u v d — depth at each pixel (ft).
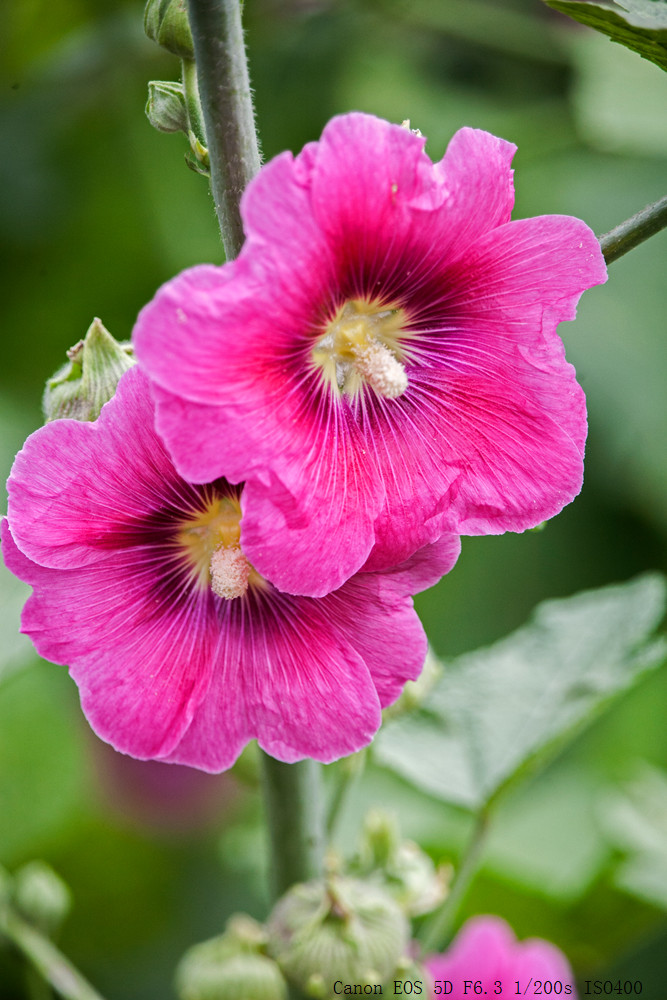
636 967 2.80
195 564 2.15
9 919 2.43
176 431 2.02
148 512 2.12
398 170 2.06
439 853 2.84
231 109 2.07
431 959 2.55
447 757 2.49
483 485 2.12
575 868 2.88
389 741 2.49
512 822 2.94
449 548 2.12
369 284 2.11
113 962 2.97
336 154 2.03
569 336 2.98
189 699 2.13
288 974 2.23
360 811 2.88
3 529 2.10
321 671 2.12
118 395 2.09
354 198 2.05
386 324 2.15
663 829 2.80
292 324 2.06
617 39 2.12
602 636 2.53
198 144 2.10
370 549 2.09
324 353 2.12
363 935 2.22
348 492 2.09
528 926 2.84
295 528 2.06
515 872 2.81
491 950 2.55
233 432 2.03
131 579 2.13
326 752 2.12
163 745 2.12
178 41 2.09
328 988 2.21
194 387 2.02
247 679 2.13
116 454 2.10
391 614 2.11
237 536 2.13
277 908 2.24
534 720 2.50
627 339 2.99
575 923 2.82
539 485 2.11
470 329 2.13
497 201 2.09
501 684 2.52
